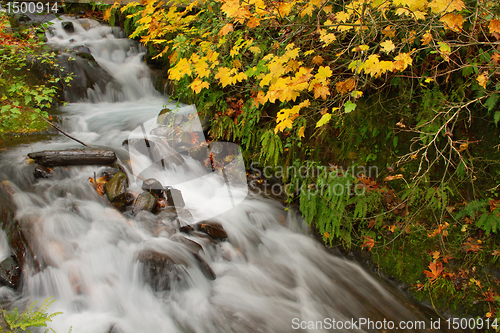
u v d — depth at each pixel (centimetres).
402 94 325
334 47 350
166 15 413
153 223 350
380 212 346
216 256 349
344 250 367
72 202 357
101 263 307
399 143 341
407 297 321
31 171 379
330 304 316
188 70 324
